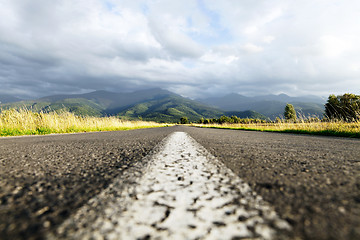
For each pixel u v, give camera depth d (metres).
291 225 0.62
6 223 0.65
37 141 4.25
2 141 4.55
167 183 1.10
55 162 1.77
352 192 0.93
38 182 1.13
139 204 0.80
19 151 2.54
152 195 0.91
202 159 1.90
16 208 0.77
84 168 1.51
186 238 0.55
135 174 1.31
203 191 0.96
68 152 2.42
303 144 3.52
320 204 0.79
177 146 3.06
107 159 1.92
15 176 1.28
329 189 0.98
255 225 0.62
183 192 0.95
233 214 0.70
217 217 0.68
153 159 1.90
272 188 1.00
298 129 9.35
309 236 0.56
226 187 1.02
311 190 0.97
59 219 0.67
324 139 5.10
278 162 1.75
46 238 0.56
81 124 12.00
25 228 0.61
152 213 0.71
